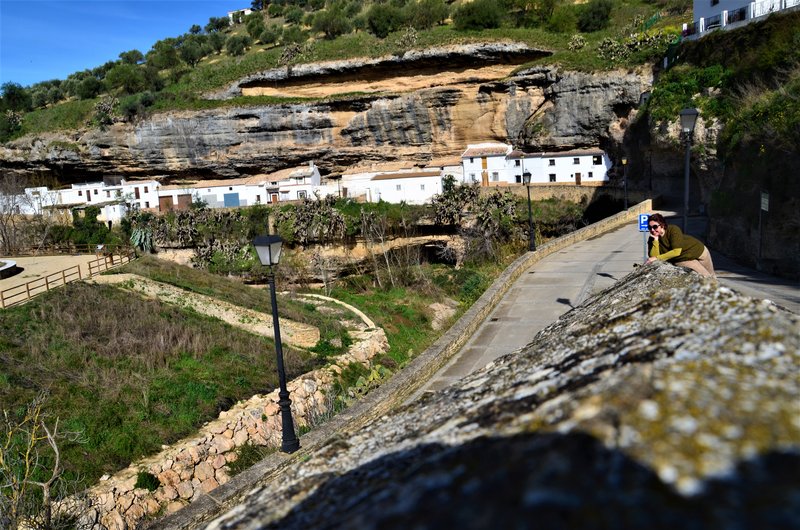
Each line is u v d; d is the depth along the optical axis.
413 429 3.12
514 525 1.40
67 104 78.50
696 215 37.53
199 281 32.44
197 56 91.06
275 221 57.03
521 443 1.79
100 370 20.61
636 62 54.31
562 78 58.66
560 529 1.35
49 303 25.11
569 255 25.62
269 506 2.90
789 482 1.38
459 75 67.44
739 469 1.45
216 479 17.45
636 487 1.43
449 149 67.88
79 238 57.78
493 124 65.50
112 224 64.25
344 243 55.06
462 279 38.19
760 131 23.16
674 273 4.80
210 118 69.75
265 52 85.31
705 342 2.26
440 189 60.56
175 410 19.41
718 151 28.52
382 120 67.75
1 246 52.75
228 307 28.50
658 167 49.41
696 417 1.62
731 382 1.81
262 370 23.25
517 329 15.96
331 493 2.65
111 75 82.88
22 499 10.87
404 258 51.44
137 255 38.75
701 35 41.28
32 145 72.62
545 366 3.11
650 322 2.97
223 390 21.19
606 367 2.48
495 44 65.31
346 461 3.09
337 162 71.06
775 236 20.56
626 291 4.88
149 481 15.99
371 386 22.69
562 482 1.47
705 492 1.40
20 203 63.97
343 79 72.38
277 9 107.06
